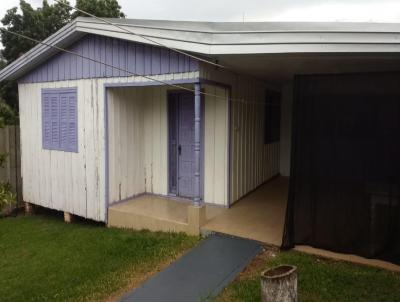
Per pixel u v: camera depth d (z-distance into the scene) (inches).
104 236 233.9
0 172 306.0
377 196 168.7
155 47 227.5
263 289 124.0
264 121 337.1
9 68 289.4
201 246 197.5
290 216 186.1
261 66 232.4
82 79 261.1
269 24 216.7
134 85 237.8
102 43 249.1
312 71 257.4
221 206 261.1
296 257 180.4
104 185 256.2
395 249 167.8
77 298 155.5
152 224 234.8
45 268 189.9
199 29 197.3
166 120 279.1
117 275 176.1
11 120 372.2
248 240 201.3
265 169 346.0
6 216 306.7
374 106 165.3
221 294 151.6
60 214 313.4
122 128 265.6
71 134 271.4
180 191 280.8
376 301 141.7
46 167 290.8
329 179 177.5
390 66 216.7
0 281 177.0
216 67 231.6
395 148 162.9
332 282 156.2
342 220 176.4
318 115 176.6
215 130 260.4
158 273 170.9
